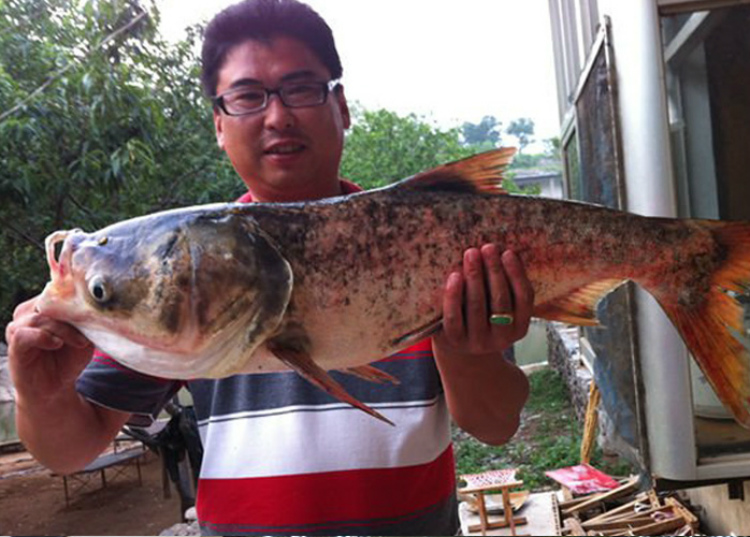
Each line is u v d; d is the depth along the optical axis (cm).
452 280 187
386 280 192
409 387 226
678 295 212
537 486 753
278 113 212
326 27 221
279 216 189
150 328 176
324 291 188
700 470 378
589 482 591
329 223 191
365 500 216
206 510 227
